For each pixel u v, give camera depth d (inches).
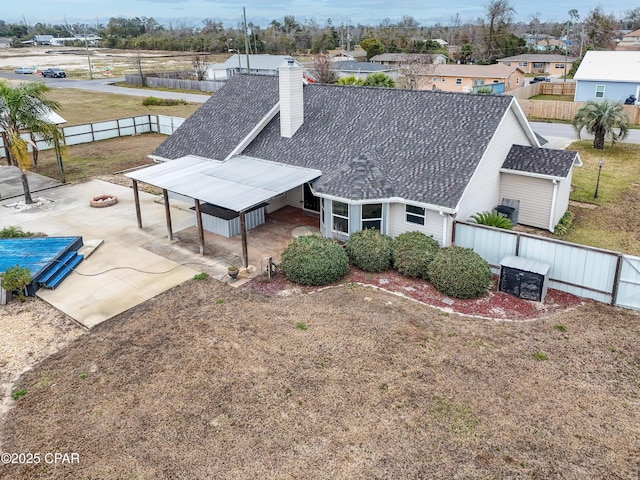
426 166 720.3
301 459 379.6
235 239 799.7
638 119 1675.7
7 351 525.0
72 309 601.9
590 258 590.2
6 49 6397.6
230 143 906.1
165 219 888.9
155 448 393.4
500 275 620.7
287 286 649.0
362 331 539.5
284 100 867.4
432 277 629.0
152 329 555.5
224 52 5108.3
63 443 401.1
